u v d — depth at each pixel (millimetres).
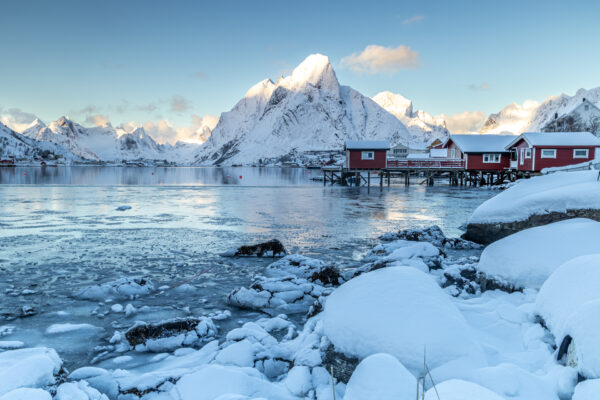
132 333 5957
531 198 10031
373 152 46594
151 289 8750
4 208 22766
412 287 4559
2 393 3285
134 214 21062
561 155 37594
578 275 4656
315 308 6957
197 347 5867
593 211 9016
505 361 4109
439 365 3656
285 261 10172
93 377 4359
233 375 4109
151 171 114625
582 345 3336
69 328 6465
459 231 17000
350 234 15836
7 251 12266
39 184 44219
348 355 4039
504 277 6676
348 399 3266
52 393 3588
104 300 7977
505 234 10133
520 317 5188
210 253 12375
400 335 3885
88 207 23703
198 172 109500
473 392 2773
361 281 4926
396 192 38219
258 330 6016
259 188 42094
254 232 16109
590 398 2824
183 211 22516
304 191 38594
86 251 12391
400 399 3029
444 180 65000
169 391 4156
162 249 12820
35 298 8047
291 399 3871
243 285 9203
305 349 4664
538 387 3336
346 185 48719
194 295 8477
